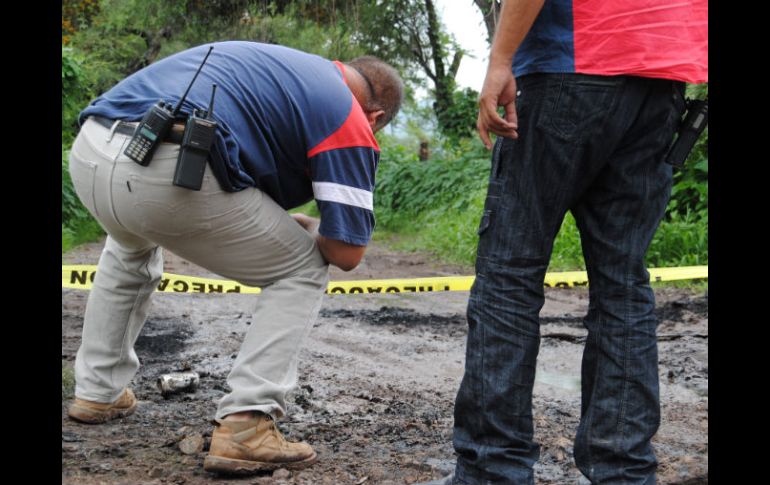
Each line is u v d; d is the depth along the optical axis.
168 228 2.54
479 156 14.90
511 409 2.28
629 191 2.30
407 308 6.25
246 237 2.60
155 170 2.46
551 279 5.89
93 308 3.05
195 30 15.30
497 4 5.91
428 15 17.59
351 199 2.65
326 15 14.77
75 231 11.39
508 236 2.28
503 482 2.28
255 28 14.68
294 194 2.77
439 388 3.85
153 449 2.83
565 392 3.80
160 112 2.43
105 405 3.11
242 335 4.90
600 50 2.18
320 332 5.18
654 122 2.28
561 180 2.24
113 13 17.75
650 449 2.32
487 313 2.30
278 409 2.66
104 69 19.05
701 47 2.28
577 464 2.36
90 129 2.57
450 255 10.82
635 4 2.17
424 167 15.30
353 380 3.91
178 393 3.53
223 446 2.59
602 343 2.31
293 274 2.70
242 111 2.56
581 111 2.20
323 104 2.63
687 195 8.66
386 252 11.86
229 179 2.50
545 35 2.21
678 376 4.08
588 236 2.35
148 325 5.12
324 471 2.68
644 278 2.33
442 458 2.82
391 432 3.12
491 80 2.18
